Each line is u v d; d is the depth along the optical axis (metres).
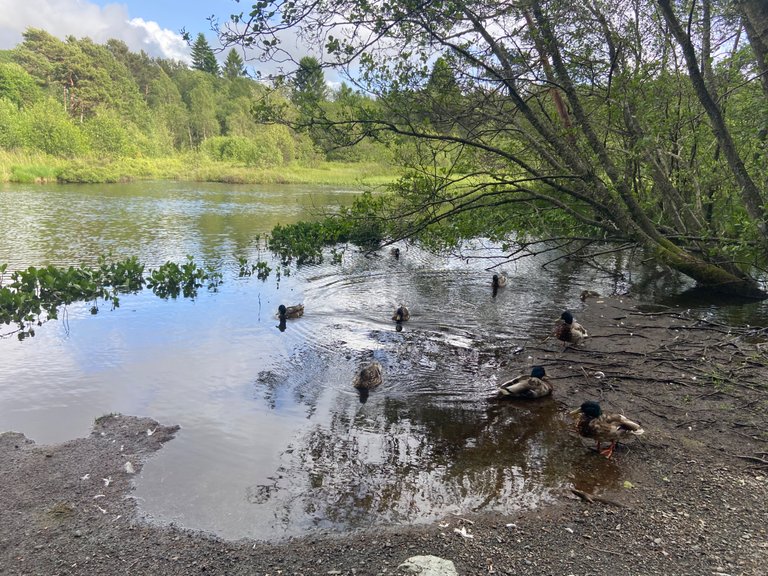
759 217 9.82
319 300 13.26
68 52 81.44
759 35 8.23
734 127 12.48
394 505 5.20
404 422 7.04
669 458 5.99
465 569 4.21
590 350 9.55
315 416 7.19
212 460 6.02
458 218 12.95
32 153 55.31
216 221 27.36
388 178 47.94
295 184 57.75
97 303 12.98
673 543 4.51
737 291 13.45
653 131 11.83
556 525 4.82
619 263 18.09
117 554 4.49
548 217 13.69
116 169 58.47
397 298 13.45
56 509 5.09
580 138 12.71
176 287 14.54
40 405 7.37
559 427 6.89
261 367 8.93
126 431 6.64
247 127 89.56
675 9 12.31
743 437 6.37
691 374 8.27
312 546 4.57
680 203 13.97
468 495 5.36
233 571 4.27
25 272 13.71
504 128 11.97
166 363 9.05
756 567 4.16
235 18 7.10
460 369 8.91
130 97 88.44
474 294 13.90
